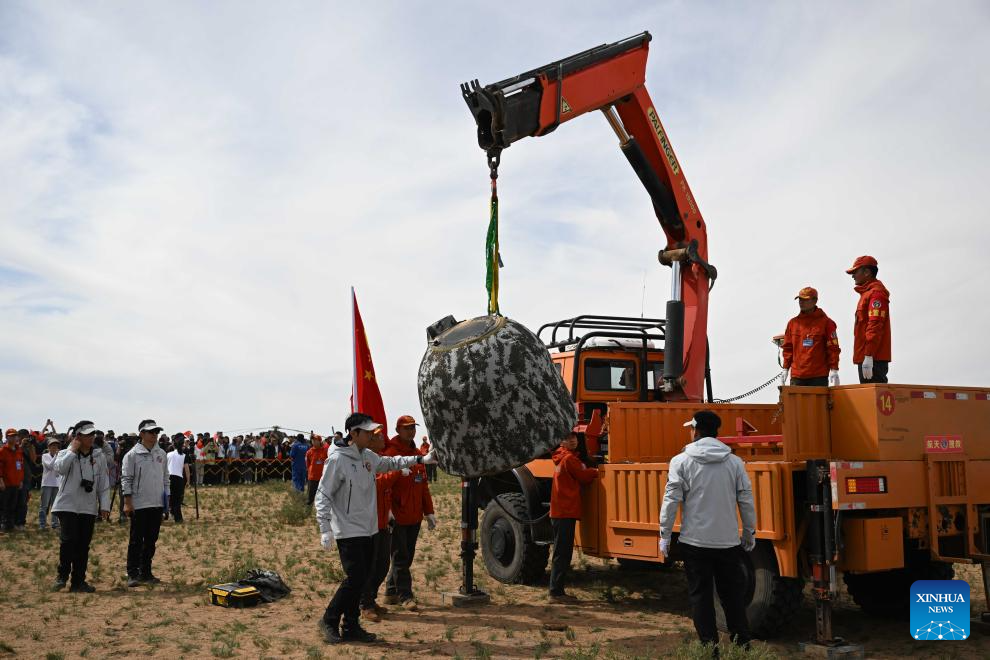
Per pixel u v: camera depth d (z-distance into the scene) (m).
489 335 5.87
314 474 17.58
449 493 22.73
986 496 6.72
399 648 6.12
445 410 5.78
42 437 22.05
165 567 10.05
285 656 5.89
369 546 6.29
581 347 9.06
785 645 6.12
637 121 9.26
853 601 7.94
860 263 7.39
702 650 5.12
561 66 8.21
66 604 7.68
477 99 7.11
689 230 9.41
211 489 24.59
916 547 6.59
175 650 6.04
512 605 7.78
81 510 8.39
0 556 10.73
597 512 7.68
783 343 8.04
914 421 6.45
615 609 7.60
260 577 8.23
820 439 6.49
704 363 9.29
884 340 7.21
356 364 8.27
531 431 5.69
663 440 7.94
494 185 6.75
